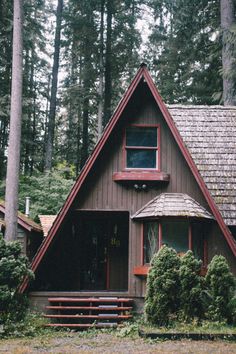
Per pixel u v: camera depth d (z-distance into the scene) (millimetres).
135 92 15289
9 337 11625
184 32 26797
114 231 16578
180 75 29266
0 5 25547
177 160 15242
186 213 13984
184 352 9734
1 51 26453
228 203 15195
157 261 12586
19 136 16344
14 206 15883
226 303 12070
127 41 30859
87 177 15055
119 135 15383
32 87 31047
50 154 31281
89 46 30516
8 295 12164
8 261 12484
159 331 11531
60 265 16016
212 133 17297
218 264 12289
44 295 14023
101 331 12562
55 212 26094
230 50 22109
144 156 15328
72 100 29516
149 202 14867
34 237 20000
